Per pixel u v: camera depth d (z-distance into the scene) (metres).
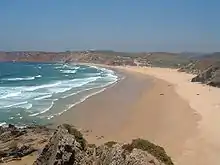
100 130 36.50
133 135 34.41
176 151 28.30
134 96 61.59
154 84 83.88
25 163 23.92
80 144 16.31
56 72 148.88
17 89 74.75
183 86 78.88
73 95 62.31
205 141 31.23
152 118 42.56
